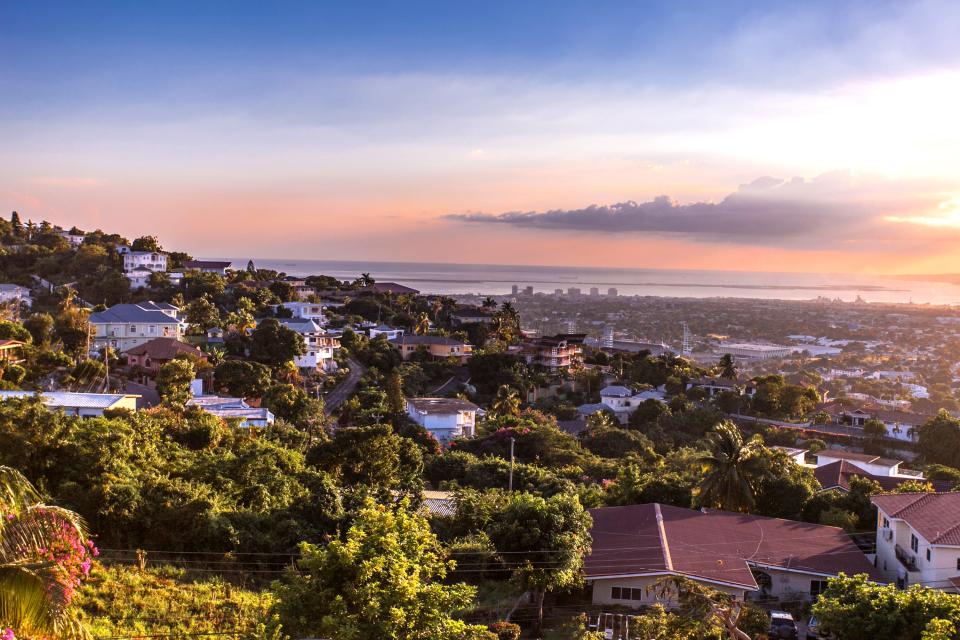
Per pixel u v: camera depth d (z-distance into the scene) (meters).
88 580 33.38
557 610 41.31
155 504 41.00
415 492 60.00
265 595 35.56
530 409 127.75
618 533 48.38
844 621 31.98
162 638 29.97
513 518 41.66
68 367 93.12
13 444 41.19
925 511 46.66
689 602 30.11
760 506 60.22
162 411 66.00
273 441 70.75
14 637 15.77
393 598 22.94
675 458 90.25
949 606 30.75
